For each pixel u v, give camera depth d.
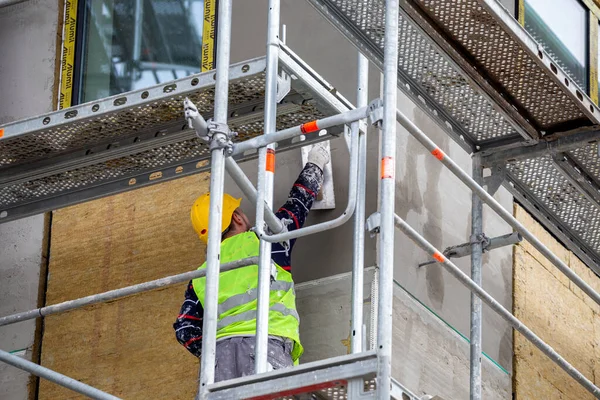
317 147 12.98
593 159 13.17
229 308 11.73
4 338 14.39
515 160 13.30
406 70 12.64
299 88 11.86
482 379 13.88
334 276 12.87
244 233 12.29
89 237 14.59
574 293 15.85
